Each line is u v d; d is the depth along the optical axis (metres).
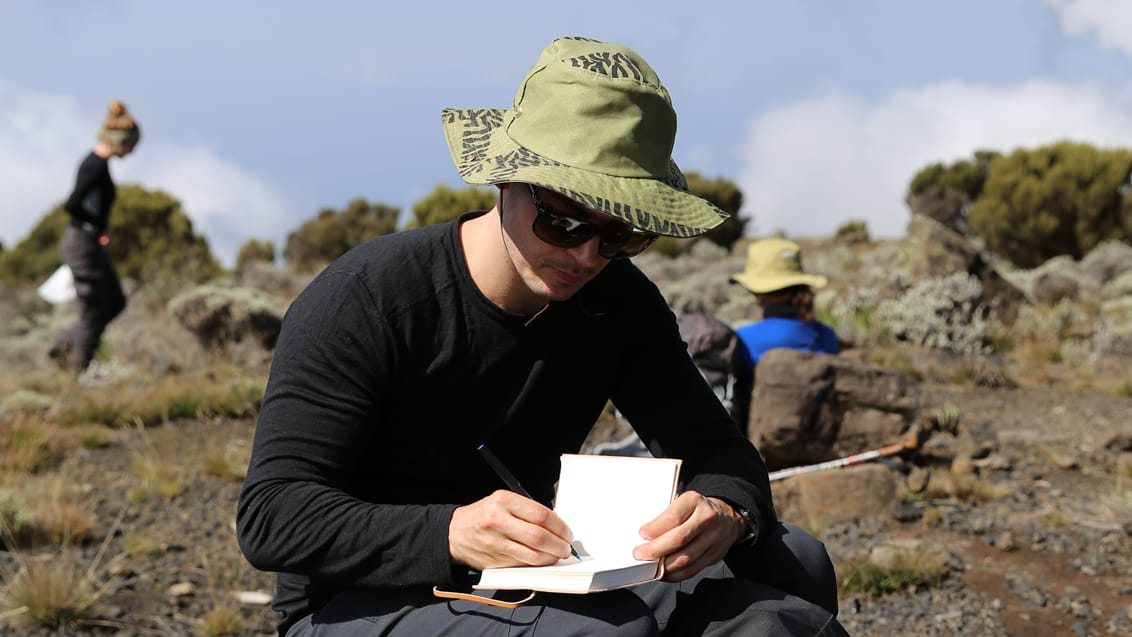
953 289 12.12
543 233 2.09
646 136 2.14
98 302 10.88
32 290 22.77
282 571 2.11
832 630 2.10
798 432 6.16
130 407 8.53
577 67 2.14
